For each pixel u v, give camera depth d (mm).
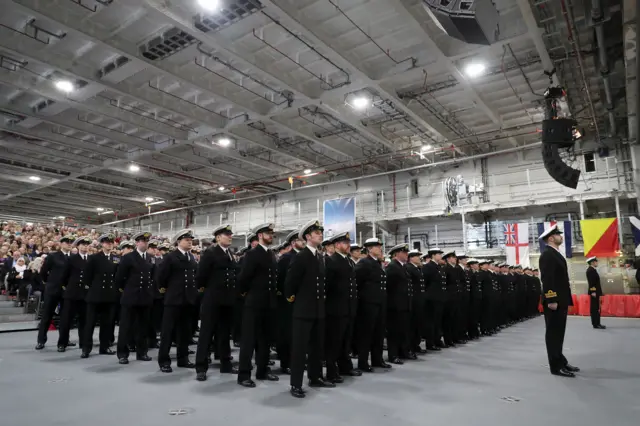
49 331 9547
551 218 17359
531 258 16406
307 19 9406
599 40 9234
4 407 3904
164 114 14641
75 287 6930
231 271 5344
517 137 17188
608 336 8883
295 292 4602
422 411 3779
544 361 6152
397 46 10859
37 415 3666
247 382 4676
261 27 9859
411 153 18000
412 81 12523
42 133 15398
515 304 11797
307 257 4633
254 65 10828
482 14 5684
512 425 3436
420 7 9281
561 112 14180
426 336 7137
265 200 25609
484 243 18328
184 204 28875
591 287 10586
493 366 5801
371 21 9820
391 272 6312
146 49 10219
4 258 12414
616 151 15930
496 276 10352
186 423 3449
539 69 11906
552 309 5305
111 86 11828
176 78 11461
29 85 11797
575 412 3770
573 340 8289
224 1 8344
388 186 21078
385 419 3555
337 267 5090
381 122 15414
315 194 23547
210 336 5066
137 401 4082
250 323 4809
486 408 3877
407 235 20859
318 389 4551
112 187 23375
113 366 5758
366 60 11320
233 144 17734
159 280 5551
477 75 11789
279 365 6094
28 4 8414
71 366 5754
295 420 3520
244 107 13375
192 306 5809
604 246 14539
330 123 15258
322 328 4707
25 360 6168
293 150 18141
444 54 10461
